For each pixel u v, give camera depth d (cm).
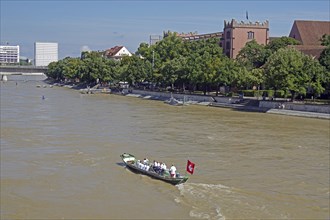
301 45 15200
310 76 10356
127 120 9219
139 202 3841
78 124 8394
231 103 12431
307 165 5234
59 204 3753
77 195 4003
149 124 8606
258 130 7894
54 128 7788
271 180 4556
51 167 4962
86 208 3672
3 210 3575
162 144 6462
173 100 13588
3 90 19638
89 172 4794
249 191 4166
